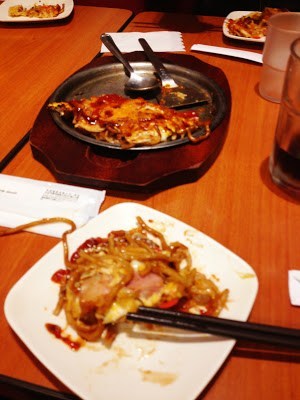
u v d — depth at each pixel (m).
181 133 0.49
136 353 0.30
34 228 0.41
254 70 0.68
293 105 0.40
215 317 0.30
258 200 0.44
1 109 0.60
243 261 0.34
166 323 0.29
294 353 0.31
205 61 0.71
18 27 0.86
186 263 0.35
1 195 0.44
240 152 0.51
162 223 0.38
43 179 0.47
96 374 0.28
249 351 0.31
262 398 0.28
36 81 0.67
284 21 0.58
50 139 0.50
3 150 0.52
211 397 0.29
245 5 1.07
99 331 0.30
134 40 0.77
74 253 0.36
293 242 0.39
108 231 0.38
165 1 1.21
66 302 0.32
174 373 0.28
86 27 0.85
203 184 0.46
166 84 0.61
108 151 0.49
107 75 0.64
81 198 0.43
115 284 0.31
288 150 0.42
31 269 0.34
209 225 0.42
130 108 0.52
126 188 0.44
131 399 0.27
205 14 1.11
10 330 0.33
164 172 0.44
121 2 1.27
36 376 0.30
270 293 0.35
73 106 0.54
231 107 0.58
